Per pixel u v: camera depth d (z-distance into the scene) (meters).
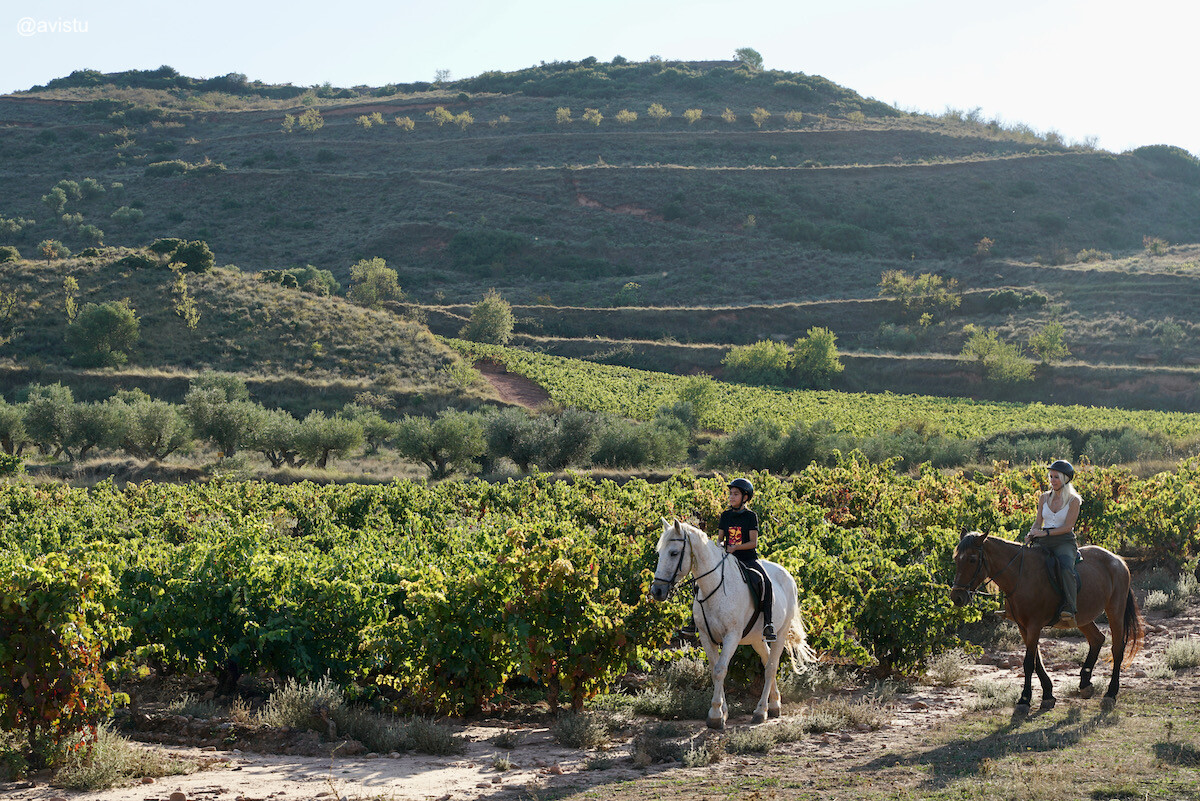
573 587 9.38
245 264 120.62
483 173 153.62
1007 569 9.56
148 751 7.58
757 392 76.56
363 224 137.00
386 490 24.50
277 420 46.28
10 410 43.53
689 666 11.02
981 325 98.31
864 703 9.80
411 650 9.58
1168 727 8.12
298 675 10.16
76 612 7.55
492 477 43.59
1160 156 177.38
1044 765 7.11
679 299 113.56
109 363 58.38
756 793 6.57
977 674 11.85
